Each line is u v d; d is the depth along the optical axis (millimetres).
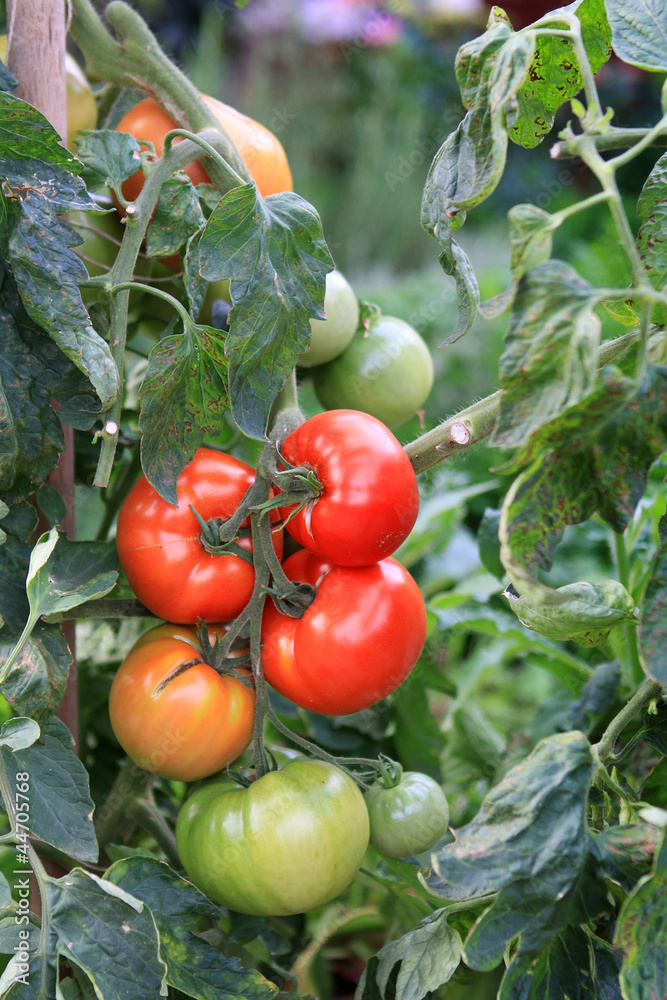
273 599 542
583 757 485
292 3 2551
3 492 539
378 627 530
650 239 520
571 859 470
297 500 520
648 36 493
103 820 619
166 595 549
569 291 432
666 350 460
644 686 518
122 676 554
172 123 583
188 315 515
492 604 786
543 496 446
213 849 532
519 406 436
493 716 1106
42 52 540
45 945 500
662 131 442
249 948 642
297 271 516
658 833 481
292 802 530
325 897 539
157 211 545
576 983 479
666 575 454
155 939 510
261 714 553
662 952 457
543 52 520
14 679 520
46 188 503
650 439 446
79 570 557
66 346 502
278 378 520
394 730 743
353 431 515
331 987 760
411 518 520
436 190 515
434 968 529
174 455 537
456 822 827
